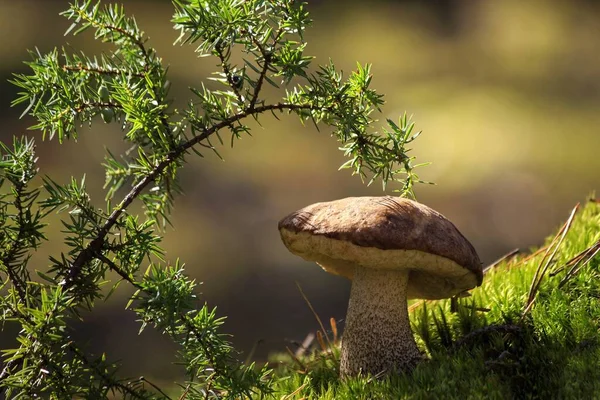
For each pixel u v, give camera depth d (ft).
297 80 14.16
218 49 4.72
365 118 4.77
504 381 4.80
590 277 4.99
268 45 4.71
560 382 4.78
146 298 4.66
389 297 4.84
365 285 4.85
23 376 4.63
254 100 4.75
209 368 4.68
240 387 4.69
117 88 4.69
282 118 14.10
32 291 4.67
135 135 4.82
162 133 4.74
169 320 4.64
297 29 4.70
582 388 4.76
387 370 4.82
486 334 4.92
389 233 4.73
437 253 4.75
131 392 4.70
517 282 5.07
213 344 4.68
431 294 4.98
